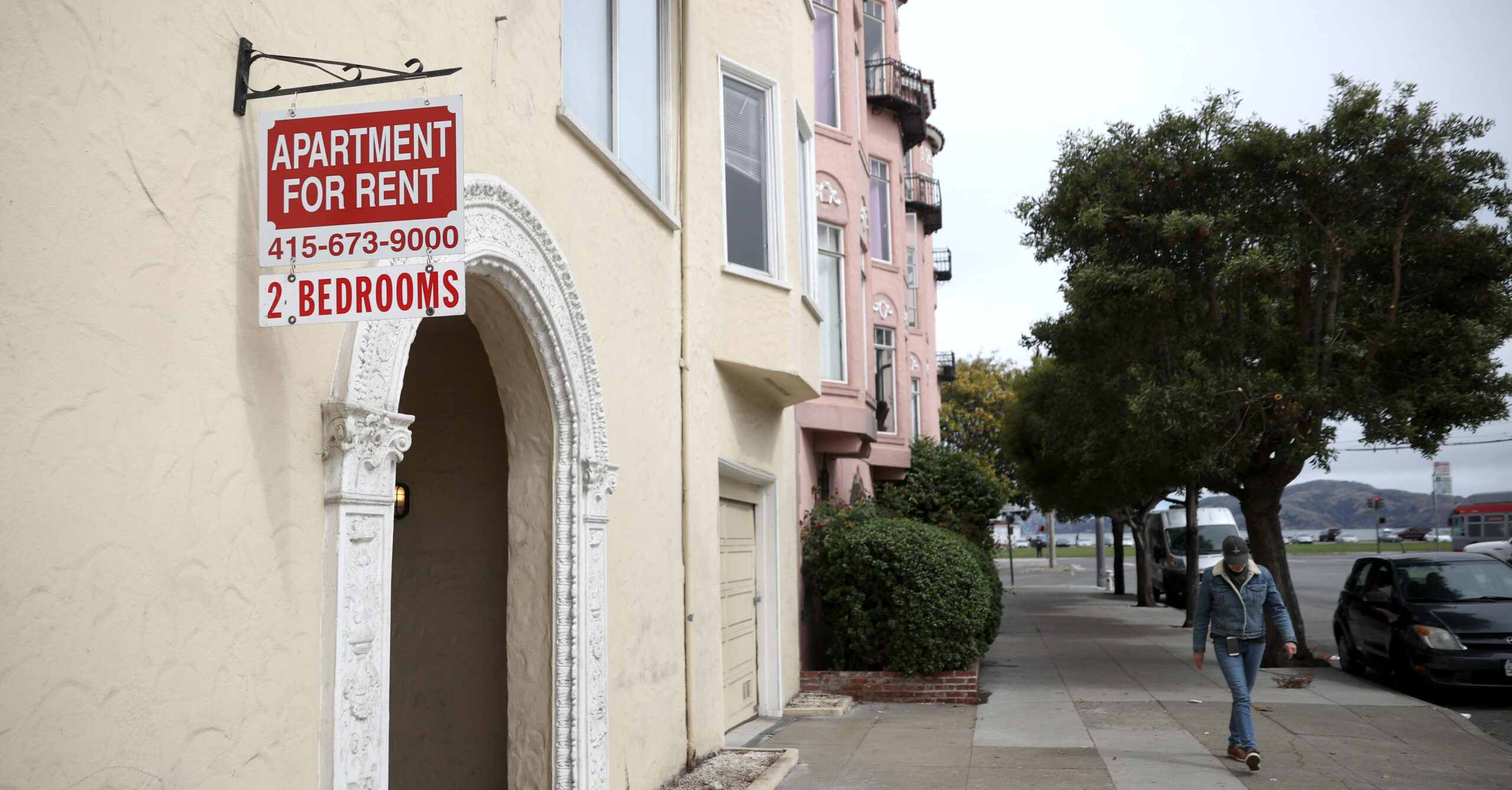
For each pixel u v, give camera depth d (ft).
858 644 40.29
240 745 10.66
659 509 25.30
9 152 8.43
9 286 8.38
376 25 13.84
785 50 35.58
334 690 12.07
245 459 10.94
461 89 15.97
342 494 12.34
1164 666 49.37
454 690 22.18
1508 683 37.14
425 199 10.83
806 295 35.65
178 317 10.09
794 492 40.83
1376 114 42.19
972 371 167.12
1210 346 44.68
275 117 11.04
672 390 26.86
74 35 9.08
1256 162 43.47
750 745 30.71
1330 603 86.53
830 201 50.24
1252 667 27.76
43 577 8.51
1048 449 74.84
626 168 22.99
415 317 10.79
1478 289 43.65
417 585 22.67
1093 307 46.47
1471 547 103.09
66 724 8.64
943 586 39.24
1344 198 42.93
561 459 19.79
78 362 8.95
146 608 9.52
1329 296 43.98
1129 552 262.67
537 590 19.65
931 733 32.40
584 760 19.40
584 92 22.34
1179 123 44.75
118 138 9.48
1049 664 50.72
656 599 24.72
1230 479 48.19
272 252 10.91
